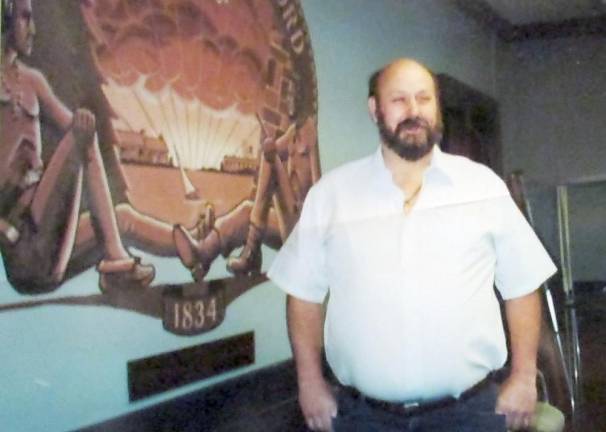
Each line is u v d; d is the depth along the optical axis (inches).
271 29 79.4
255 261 78.5
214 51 80.0
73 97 80.2
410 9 75.7
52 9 78.6
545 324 75.7
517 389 67.7
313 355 69.6
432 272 65.9
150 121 81.5
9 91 75.9
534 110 77.4
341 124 73.4
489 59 77.2
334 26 76.9
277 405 72.9
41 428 75.0
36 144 77.6
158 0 81.0
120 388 77.7
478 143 75.7
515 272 67.3
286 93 77.4
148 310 79.4
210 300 78.3
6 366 73.7
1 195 75.2
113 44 81.6
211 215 79.9
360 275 66.7
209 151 81.0
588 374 75.3
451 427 67.9
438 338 66.1
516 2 77.3
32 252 76.5
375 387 67.4
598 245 76.5
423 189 66.4
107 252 81.8
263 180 79.7
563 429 74.3
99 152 81.7
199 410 76.7
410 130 66.7
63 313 78.0
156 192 81.5
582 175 77.3
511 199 67.0
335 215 67.7
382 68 68.6
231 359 76.4
